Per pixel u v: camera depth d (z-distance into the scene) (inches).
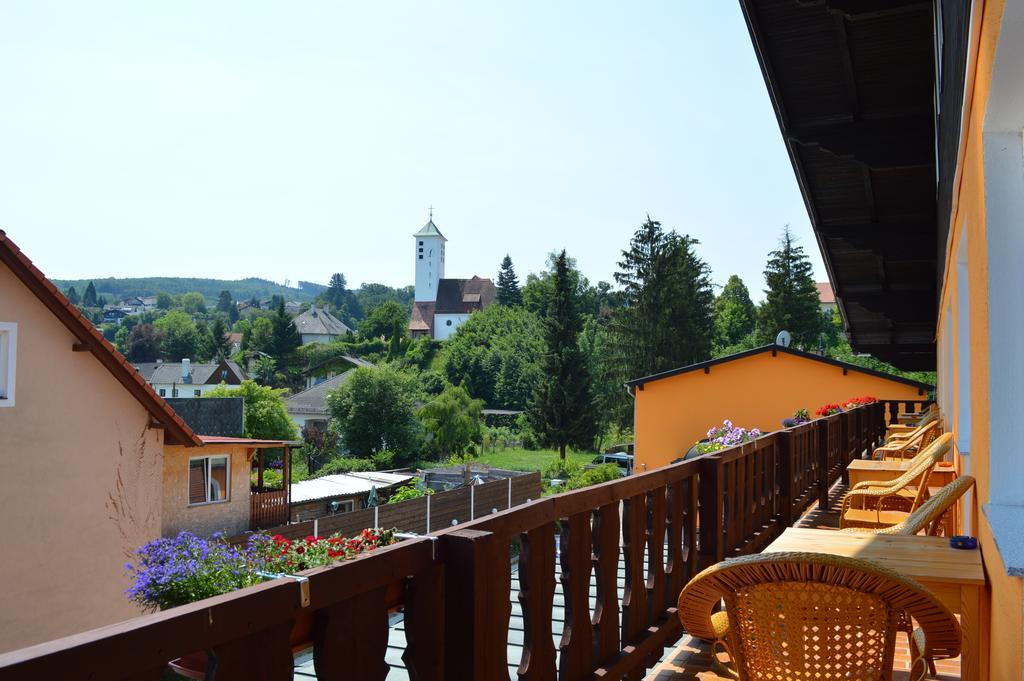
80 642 48.6
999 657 94.6
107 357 521.0
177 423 568.7
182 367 3464.6
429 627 87.0
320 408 2409.0
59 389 504.1
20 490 482.3
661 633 148.5
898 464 274.4
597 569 126.5
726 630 111.7
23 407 484.7
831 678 91.8
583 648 119.7
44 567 492.1
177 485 740.0
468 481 1439.5
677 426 880.3
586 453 2252.7
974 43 96.7
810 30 295.6
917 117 345.1
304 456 1866.4
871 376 818.2
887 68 317.4
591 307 3376.0
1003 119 95.3
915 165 347.6
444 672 89.2
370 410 1934.1
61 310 496.1
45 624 491.2
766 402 850.8
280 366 3855.8
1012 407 101.7
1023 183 99.3
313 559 214.1
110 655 50.2
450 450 2091.5
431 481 1444.4
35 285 482.9
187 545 262.8
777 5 279.9
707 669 153.6
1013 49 77.9
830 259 537.6
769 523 257.3
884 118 349.4
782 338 855.1
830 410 487.2
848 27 291.9
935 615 90.4
